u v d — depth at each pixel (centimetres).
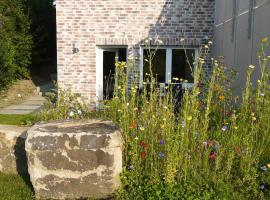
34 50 2009
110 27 1167
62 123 470
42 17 2089
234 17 908
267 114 480
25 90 1667
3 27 1719
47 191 428
